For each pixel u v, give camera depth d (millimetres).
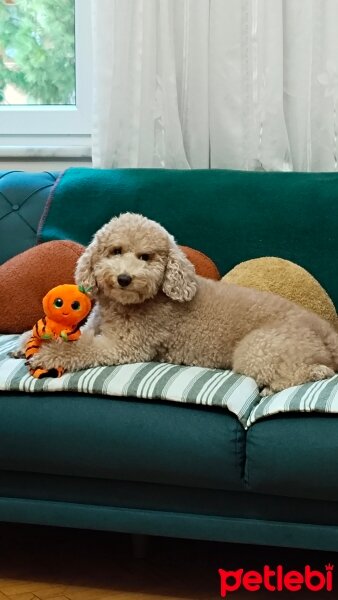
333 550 1520
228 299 1771
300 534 1528
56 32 2562
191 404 1555
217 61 2334
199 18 2314
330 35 2281
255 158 2357
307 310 1827
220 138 2367
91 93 2551
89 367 1660
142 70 2338
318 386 1553
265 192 2131
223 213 2125
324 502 1515
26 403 1595
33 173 2314
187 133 2385
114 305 1748
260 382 1646
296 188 2125
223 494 1563
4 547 1895
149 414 1545
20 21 2570
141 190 2170
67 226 2166
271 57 2291
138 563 1818
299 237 2080
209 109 2373
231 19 2307
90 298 1751
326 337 1729
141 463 1544
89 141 2574
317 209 2088
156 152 2406
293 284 1929
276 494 1514
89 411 1564
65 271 2006
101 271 1700
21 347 1756
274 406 1506
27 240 2217
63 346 1646
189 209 2139
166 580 1741
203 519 1572
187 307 1766
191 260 2018
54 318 1656
